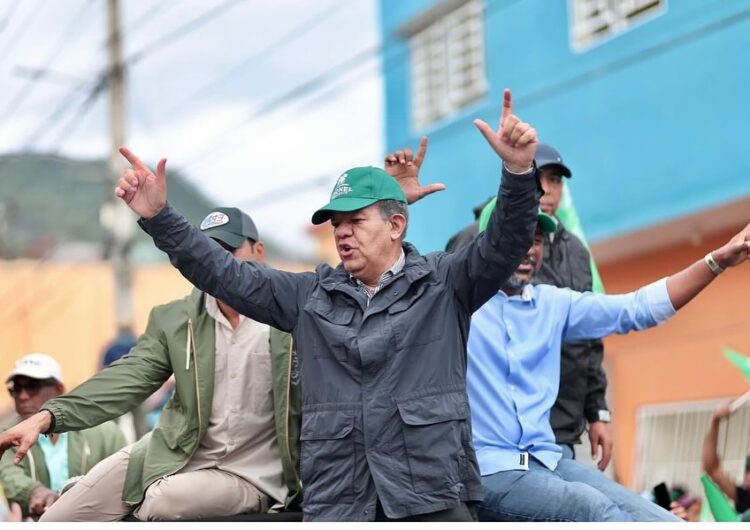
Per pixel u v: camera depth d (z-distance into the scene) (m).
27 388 7.65
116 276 19.42
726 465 12.58
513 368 5.66
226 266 5.01
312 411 4.92
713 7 13.95
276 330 5.85
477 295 4.96
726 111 13.83
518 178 4.75
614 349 16.27
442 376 4.87
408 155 6.05
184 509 5.73
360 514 4.77
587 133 15.77
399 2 18.89
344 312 4.98
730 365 14.52
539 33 16.44
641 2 14.98
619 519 5.25
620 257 16.50
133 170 4.92
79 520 5.92
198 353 5.84
